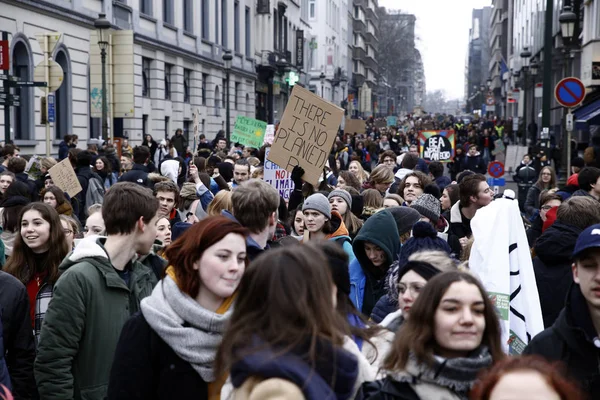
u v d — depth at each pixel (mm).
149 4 36844
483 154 40250
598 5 30188
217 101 48469
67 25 28000
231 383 2703
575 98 16047
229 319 2820
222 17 50594
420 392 3121
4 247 6438
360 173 14516
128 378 3496
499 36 102938
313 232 6453
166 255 3646
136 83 34719
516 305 4906
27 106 25719
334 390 2662
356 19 113750
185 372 3463
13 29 24047
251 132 19641
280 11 64188
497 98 106375
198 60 43656
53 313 4289
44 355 4273
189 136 42969
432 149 19781
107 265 4398
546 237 5227
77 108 29203
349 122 37219
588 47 31359
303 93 8891
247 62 55375
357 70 114500
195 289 3559
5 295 4934
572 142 26547
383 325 3902
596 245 3340
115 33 28625
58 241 5523
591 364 3404
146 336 3527
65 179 11211
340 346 2707
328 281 2766
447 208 9125
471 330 3158
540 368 2365
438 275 3246
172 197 8211
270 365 2535
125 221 4441
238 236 3553
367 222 5617
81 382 4336
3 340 4859
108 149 18969
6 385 4504
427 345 3172
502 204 5000
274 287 2691
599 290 3387
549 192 8281
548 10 19969
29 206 5523
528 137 43781
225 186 11750
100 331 4332
